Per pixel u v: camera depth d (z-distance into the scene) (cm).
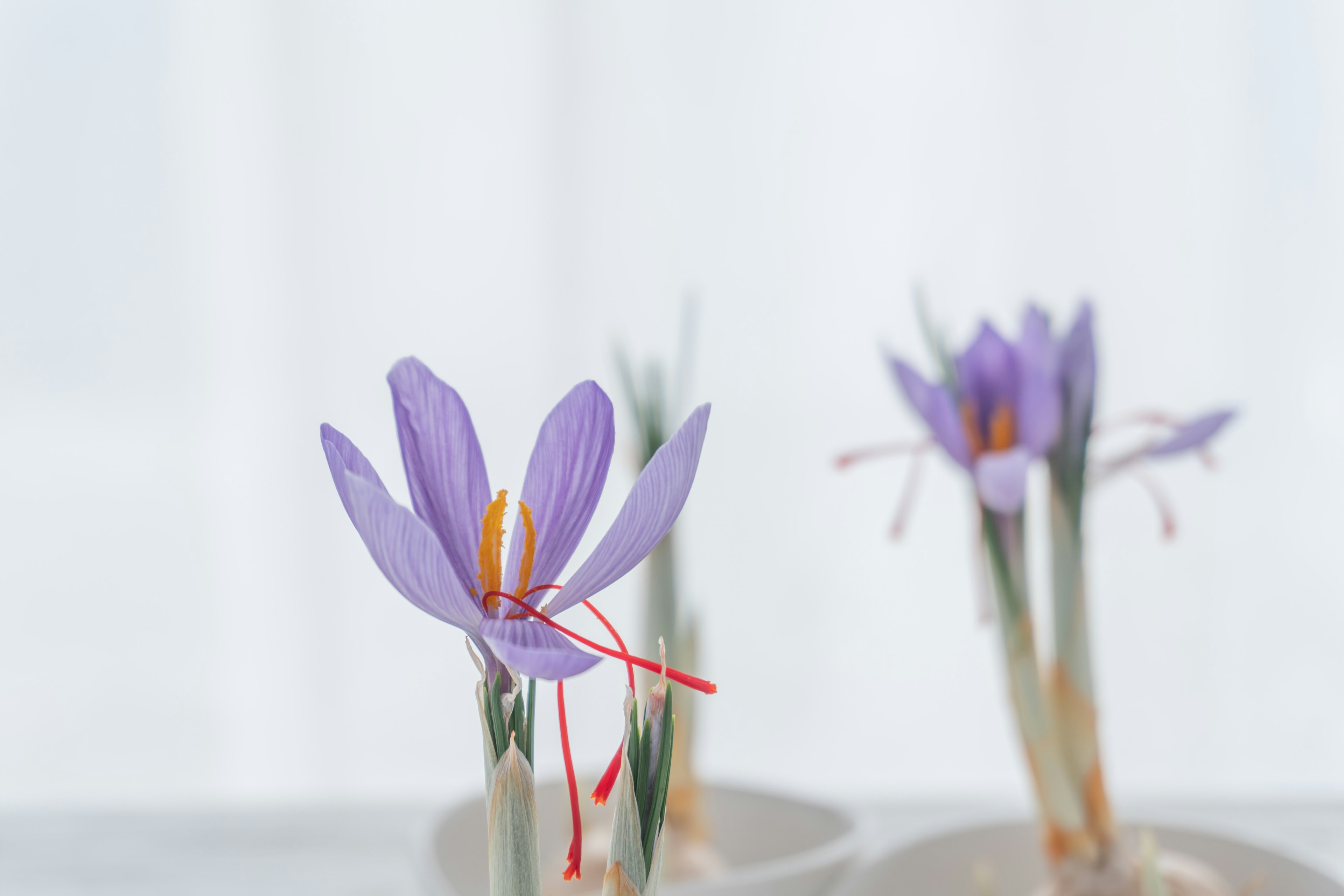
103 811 70
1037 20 119
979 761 126
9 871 61
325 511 125
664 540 55
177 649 126
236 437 124
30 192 118
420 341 122
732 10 121
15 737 125
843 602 126
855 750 127
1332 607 121
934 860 52
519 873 34
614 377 122
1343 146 117
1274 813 68
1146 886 48
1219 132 118
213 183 120
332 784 126
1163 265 119
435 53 120
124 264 120
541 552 35
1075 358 48
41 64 117
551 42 120
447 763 127
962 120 120
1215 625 122
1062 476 48
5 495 123
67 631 125
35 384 122
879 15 121
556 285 121
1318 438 120
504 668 34
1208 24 117
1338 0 116
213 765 127
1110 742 125
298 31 119
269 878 60
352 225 121
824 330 122
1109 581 124
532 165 121
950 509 125
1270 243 118
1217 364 120
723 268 122
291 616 126
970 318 121
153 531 125
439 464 34
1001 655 50
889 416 123
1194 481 122
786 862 49
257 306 122
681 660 55
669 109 121
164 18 118
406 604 126
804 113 121
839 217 122
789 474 125
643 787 34
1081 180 119
